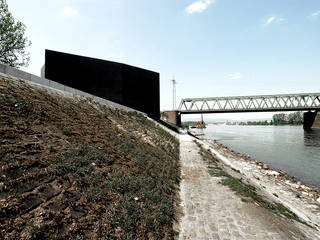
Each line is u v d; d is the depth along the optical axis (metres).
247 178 13.52
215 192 8.95
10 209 3.45
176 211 6.94
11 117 6.23
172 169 11.73
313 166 21.50
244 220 6.48
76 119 10.27
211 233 5.73
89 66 27.36
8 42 21.67
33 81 11.43
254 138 54.56
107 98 28.91
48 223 3.66
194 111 68.38
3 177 3.91
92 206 4.82
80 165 6.07
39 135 6.30
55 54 24.62
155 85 38.62
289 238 5.65
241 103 68.38
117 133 12.77
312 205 10.88
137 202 6.09
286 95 65.44
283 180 16.02
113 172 7.01
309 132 64.25
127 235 4.54
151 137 18.75
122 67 30.80
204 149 22.75
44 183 4.51
